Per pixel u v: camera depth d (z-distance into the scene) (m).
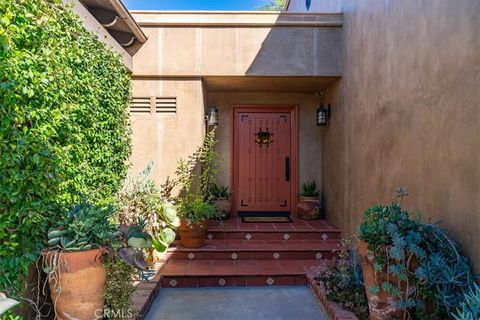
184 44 5.43
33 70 2.48
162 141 5.48
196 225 5.04
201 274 4.35
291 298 3.96
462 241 2.39
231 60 5.45
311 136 6.84
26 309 2.58
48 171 2.62
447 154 2.58
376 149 3.92
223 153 6.79
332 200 5.99
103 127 3.88
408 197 3.17
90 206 2.87
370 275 2.69
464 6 2.37
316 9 7.27
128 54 5.21
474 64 2.27
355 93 4.70
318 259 4.98
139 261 2.82
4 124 2.24
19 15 2.36
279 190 6.87
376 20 3.92
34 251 2.53
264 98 6.80
